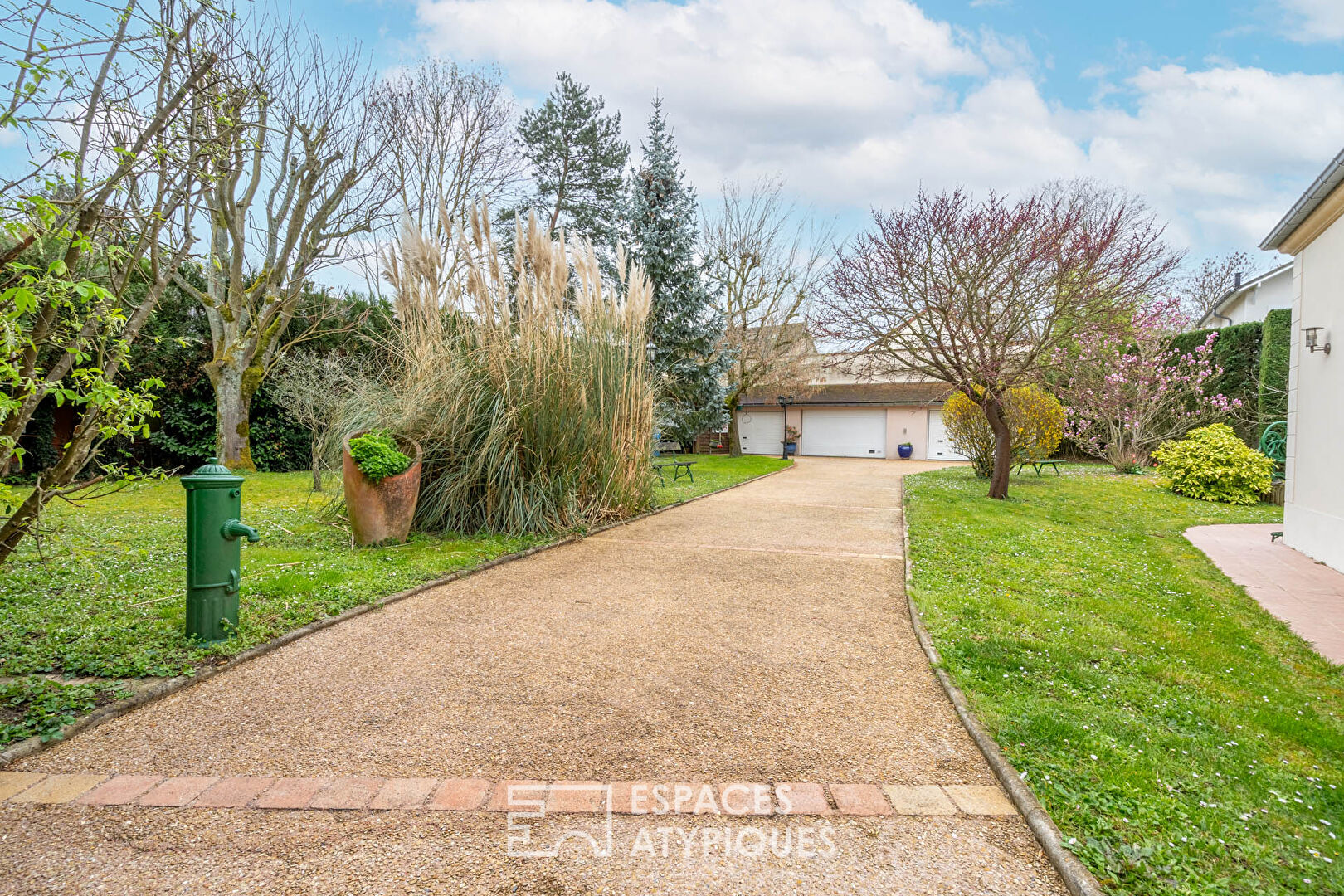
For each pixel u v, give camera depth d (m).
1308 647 3.87
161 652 3.22
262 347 13.30
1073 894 1.72
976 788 2.25
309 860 1.82
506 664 3.38
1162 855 1.82
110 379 3.04
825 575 5.43
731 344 22.77
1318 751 2.59
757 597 4.74
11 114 2.46
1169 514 9.22
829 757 2.46
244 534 3.46
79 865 1.78
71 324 3.04
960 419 14.03
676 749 2.50
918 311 10.20
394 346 7.29
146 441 13.45
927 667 3.40
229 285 13.26
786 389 25.22
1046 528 7.66
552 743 2.54
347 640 3.67
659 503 9.45
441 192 13.86
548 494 6.76
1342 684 3.34
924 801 2.17
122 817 2.01
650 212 17.20
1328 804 2.16
